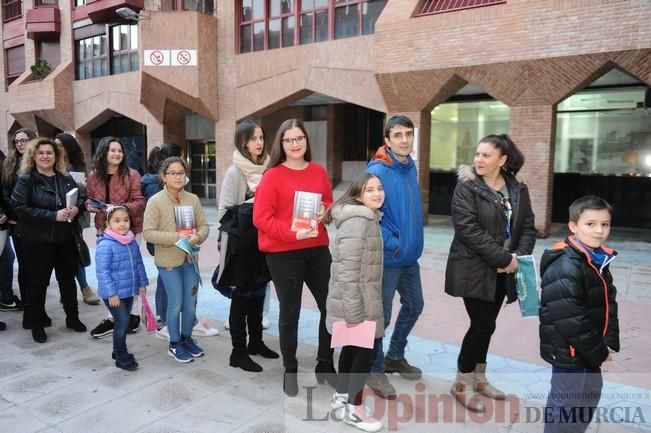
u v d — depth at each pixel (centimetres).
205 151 1944
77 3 1811
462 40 993
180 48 1391
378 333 302
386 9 1098
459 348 426
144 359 400
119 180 465
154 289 617
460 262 312
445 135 1427
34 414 311
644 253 869
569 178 1275
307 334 462
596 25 862
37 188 432
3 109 2158
